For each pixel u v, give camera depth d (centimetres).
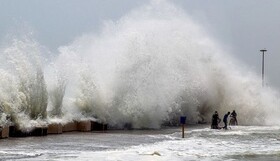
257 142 2267
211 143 2172
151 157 1667
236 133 2725
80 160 1541
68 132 2498
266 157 1794
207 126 3391
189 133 2659
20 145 1858
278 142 2278
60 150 1750
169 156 1728
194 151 1886
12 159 1512
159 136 2408
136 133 2572
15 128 2186
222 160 1692
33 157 1567
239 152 1902
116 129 2861
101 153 1708
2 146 1819
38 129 2244
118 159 1592
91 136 2309
